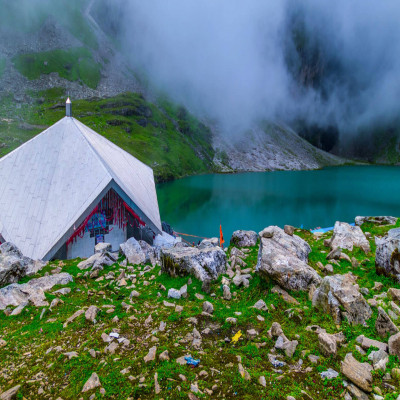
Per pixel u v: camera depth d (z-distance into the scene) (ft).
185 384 22.86
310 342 27.48
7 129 469.98
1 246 54.85
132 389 22.44
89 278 51.08
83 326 32.94
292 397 21.07
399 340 24.36
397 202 367.04
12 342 31.01
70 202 82.69
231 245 65.51
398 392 20.66
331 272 45.29
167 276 47.09
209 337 29.45
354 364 23.09
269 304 35.35
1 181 84.58
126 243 65.16
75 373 24.77
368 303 32.94
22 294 41.93
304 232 74.79
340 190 472.85
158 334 29.96
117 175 97.25
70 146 96.32
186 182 536.83
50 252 74.43
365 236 63.26
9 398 22.62
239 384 22.80
